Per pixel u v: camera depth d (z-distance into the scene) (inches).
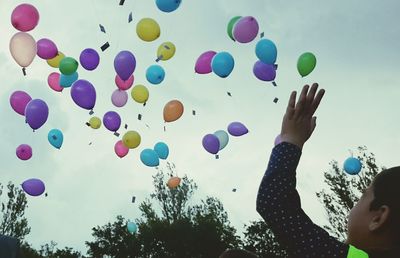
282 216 43.8
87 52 280.4
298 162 47.5
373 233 42.9
